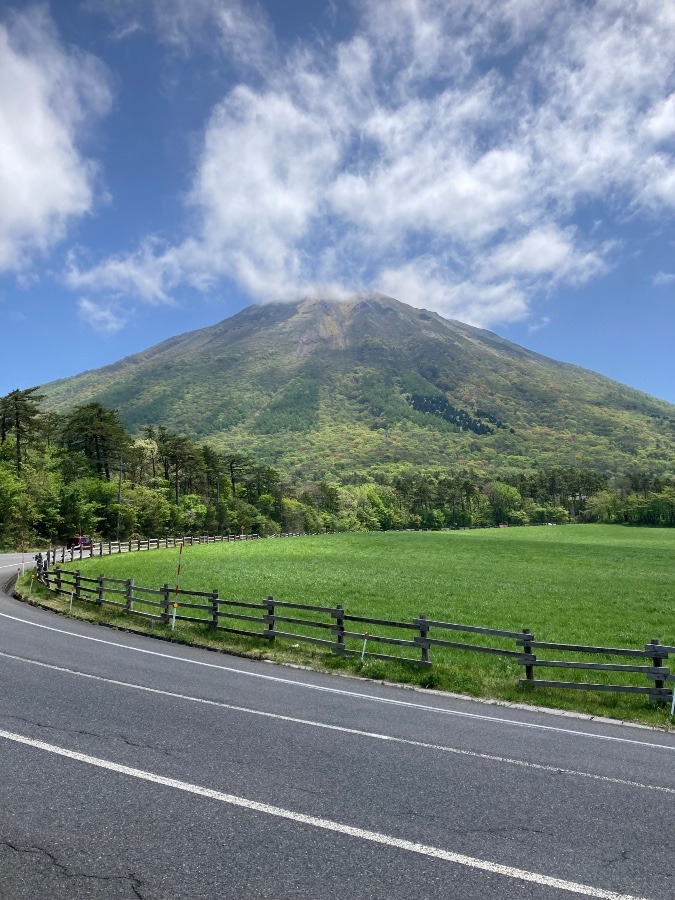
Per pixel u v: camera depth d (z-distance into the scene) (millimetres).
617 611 26906
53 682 11812
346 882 5004
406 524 170750
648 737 10000
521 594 32531
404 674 14258
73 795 6586
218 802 6504
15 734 8547
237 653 16688
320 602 27953
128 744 8312
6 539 66938
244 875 5070
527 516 186000
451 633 21062
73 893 4754
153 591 21750
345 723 9844
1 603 26219
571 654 17875
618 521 165000
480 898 4836
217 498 123625
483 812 6457
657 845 5805
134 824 5938
